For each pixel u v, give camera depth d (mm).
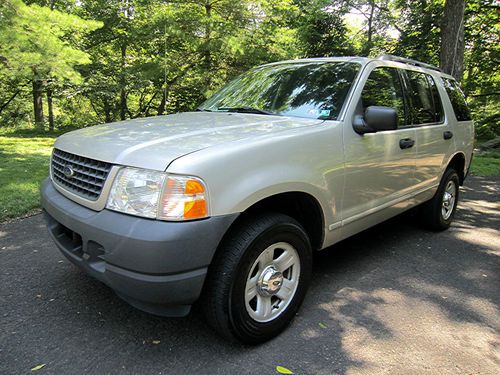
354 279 3361
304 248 2617
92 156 2320
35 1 15078
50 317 2670
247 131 2541
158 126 2756
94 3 16547
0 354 2281
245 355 2328
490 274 3541
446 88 4625
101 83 16531
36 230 4355
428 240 4391
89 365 2209
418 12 16469
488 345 2488
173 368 2199
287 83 3432
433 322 2734
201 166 2049
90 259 2205
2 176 6707
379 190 3283
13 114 25750
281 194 2484
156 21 12906
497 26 16672
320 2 17375
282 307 2557
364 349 2412
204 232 2025
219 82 14125
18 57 8570
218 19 12648
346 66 3338
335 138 2777
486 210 5867
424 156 3865
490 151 13148
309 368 2229
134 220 2023
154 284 1976
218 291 2193
